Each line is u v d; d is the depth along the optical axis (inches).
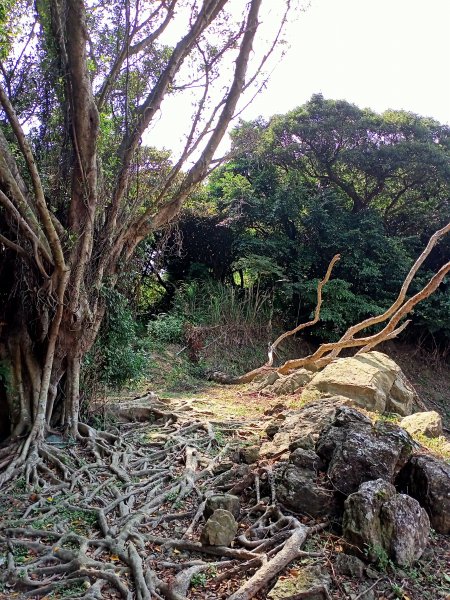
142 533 161.6
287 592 124.9
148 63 281.0
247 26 269.6
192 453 235.9
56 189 249.0
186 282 662.5
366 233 649.0
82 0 212.7
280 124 689.0
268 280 674.8
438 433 280.8
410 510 150.6
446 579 141.6
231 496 173.0
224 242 698.2
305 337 690.2
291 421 243.6
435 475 169.2
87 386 276.1
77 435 247.9
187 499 191.3
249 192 679.1
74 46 215.2
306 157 708.7
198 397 392.2
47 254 220.7
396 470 173.9
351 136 677.3
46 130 255.0
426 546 153.4
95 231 258.2
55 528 163.5
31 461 213.2
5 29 250.4
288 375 421.1
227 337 591.2
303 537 148.3
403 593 132.8
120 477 208.1
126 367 293.9
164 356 510.6
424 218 725.3
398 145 658.2
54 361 249.4
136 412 307.1
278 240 664.4
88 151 229.8
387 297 661.9
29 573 138.6
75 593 129.0
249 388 430.6
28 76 256.2
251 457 214.4
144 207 287.9
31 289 239.0
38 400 239.3
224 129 279.7
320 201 666.2
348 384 351.6
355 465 166.6
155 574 137.8
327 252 665.0
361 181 724.7
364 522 144.4
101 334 279.9
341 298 637.9
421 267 721.0
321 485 169.5
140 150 269.9
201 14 256.4
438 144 701.3
